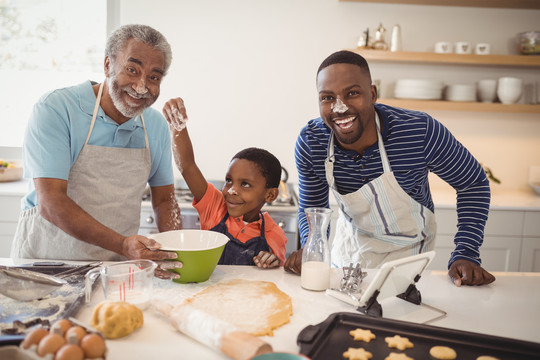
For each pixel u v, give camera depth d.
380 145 1.41
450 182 1.52
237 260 1.58
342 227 1.78
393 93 3.04
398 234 1.62
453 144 1.43
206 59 3.02
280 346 0.89
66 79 3.09
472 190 1.50
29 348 0.76
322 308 1.08
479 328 1.01
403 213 1.54
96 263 1.31
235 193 1.60
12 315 0.95
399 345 0.89
